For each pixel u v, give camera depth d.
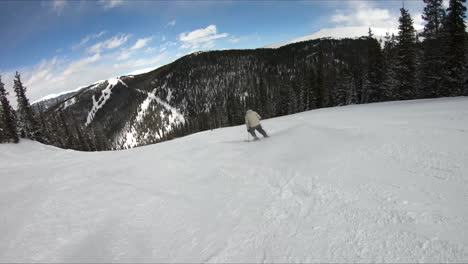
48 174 9.51
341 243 3.08
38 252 3.77
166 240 3.82
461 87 26.08
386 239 2.99
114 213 4.98
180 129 130.25
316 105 57.75
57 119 68.88
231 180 6.04
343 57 152.62
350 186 4.47
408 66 32.69
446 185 3.92
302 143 7.52
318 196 4.37
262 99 78.38
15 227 4.62
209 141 13.21
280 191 4.89
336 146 6.64
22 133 43.22
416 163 4.86
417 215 3.31
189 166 8.09
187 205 4.98
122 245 3.80
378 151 5.80
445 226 3.02
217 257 3.23
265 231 3.63
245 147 9.30
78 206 5.48
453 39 25.50
